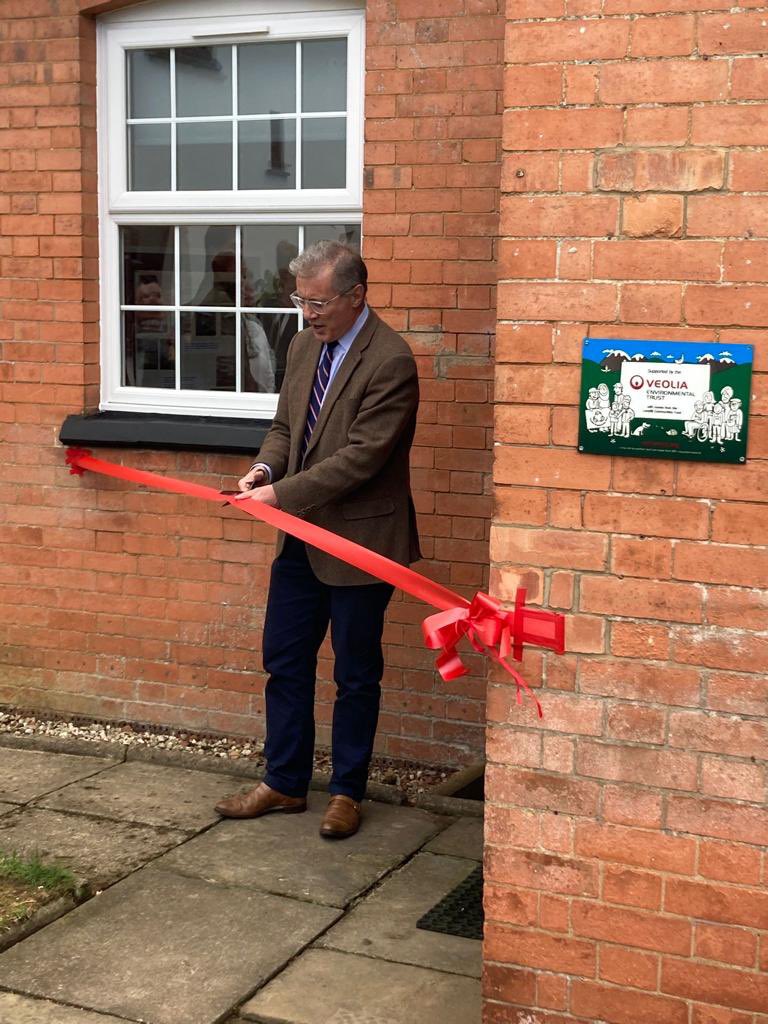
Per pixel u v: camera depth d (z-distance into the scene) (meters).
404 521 4.25
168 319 5.28
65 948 3.45
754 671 2.58
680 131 2.52
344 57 4.90
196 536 5.14
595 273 2.60
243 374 5.21
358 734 4.31
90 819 4.39
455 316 4.64
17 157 5.24
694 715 2.63
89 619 5.36
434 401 4.69
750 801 2.61
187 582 5.19
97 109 5.21
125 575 5.28
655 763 2.67
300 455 4.29
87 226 5.22
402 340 4.18
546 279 2.64
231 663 5.17
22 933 3.51
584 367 2.62
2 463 5.41
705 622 2.61
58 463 5.32
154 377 5.34
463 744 4.83
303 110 4.99
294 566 4.35
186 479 5.13
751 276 2.50
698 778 2.64
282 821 4.39
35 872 3.80
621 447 2.61
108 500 5.26
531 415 2.68
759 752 2.59
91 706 5.41
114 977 3.30
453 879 3.94
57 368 5.28
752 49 2.47
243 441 4.96
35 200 5.23
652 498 2.62
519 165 2.63
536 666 2.73
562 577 2.69
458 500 4.71
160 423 5.09
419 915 3.68
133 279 5.31
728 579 2.58
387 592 4.27
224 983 3.27
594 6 2.55
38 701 5.48
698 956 2.67
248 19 4.96
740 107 2.48
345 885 3.87
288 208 5.00
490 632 2.62
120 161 5.23
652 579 2.63
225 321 5.20
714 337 2.54
